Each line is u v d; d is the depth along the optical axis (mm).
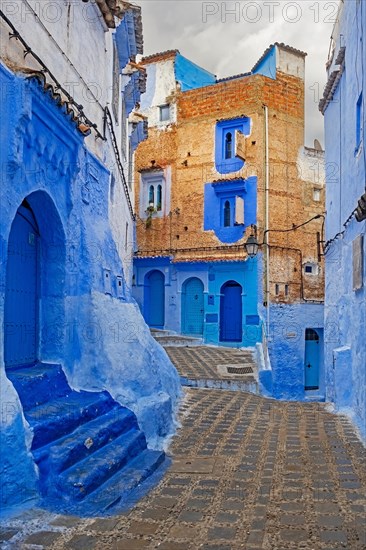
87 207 7781
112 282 8305
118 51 11477
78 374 6918
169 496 5094
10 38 5367
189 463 6309
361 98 9328
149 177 23875
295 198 22031
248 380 13016
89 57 8148
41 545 3938
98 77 8664
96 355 7125
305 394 21766
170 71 23609
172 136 23391
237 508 4785
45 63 6324
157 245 23391
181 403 10109
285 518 4547
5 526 4219
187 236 22719
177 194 23078
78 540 4039
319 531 4270
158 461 6121
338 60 11703
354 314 9484
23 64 5703
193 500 4988
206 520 4492
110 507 4707
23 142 5480
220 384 12797
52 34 6570
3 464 4465
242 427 8438
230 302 21812
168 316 22953
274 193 21469
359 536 4180
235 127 22031
